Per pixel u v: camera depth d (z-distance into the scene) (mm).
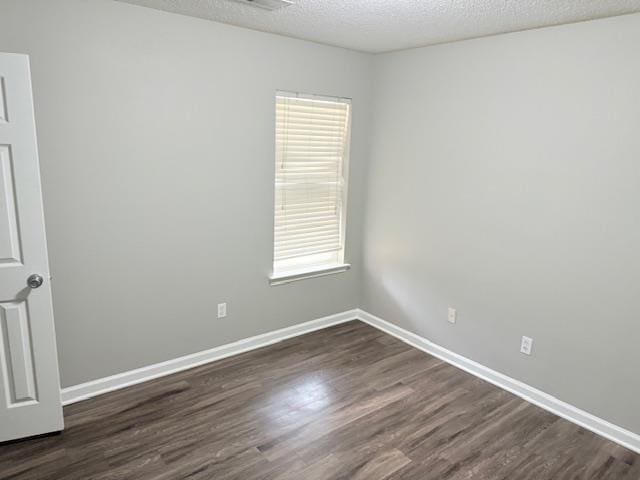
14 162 2064
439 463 2309
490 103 2924
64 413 2594
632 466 2344
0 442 2287
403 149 3561
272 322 3605
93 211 2598
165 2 2422
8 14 2186
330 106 3611
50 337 2285
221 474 2166
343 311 4090
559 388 2783
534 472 2273
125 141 2631
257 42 3037
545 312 2799
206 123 2922
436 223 3383
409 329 3729
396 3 2260
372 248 3971
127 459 2242
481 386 3090
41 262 2201
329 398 2863
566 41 2520
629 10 2215
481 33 2811
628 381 2480
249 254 3338
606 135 2418
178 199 2904
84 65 2424
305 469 2223
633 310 2422
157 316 2973
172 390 2881
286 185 3506
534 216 2781
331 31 2926
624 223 2402
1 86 1983
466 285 3236
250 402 2779
